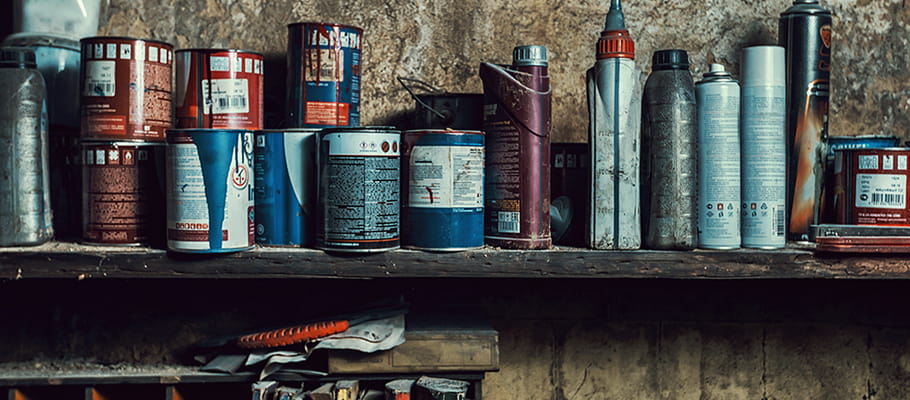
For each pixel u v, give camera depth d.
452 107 1.25
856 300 1.43
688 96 1.13
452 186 1.10
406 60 1.41
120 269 1.11
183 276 1.11
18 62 1.14
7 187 1.13
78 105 1.27
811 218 1.23
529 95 1.12
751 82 1.18
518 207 1.13
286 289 1.41
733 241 1.15
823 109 1.23
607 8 1.41
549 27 1.41
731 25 1.42
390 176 1.11
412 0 1.41
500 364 1.43
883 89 1.43
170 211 1.10
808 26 1.23
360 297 1.41
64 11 1.30
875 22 1.42
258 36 1.40
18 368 1.32
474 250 1.12
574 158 1.25
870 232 1.14
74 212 1.27
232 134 1.09
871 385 1.43
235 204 1.10
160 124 1.19
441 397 1.11
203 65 1.17
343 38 1.20
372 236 1.09
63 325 1.41
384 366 1.16
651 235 1.14
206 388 1.33
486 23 1.41
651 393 1.43
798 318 1.44
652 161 1.14
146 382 1.19
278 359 1.15
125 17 1.40
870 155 1.16
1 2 1.36
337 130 1.09
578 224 1.23
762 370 1.43
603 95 1.13
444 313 1.33
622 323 1.43
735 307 1.44
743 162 1.18
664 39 1.41
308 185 1.14
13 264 1.11
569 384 1.44
